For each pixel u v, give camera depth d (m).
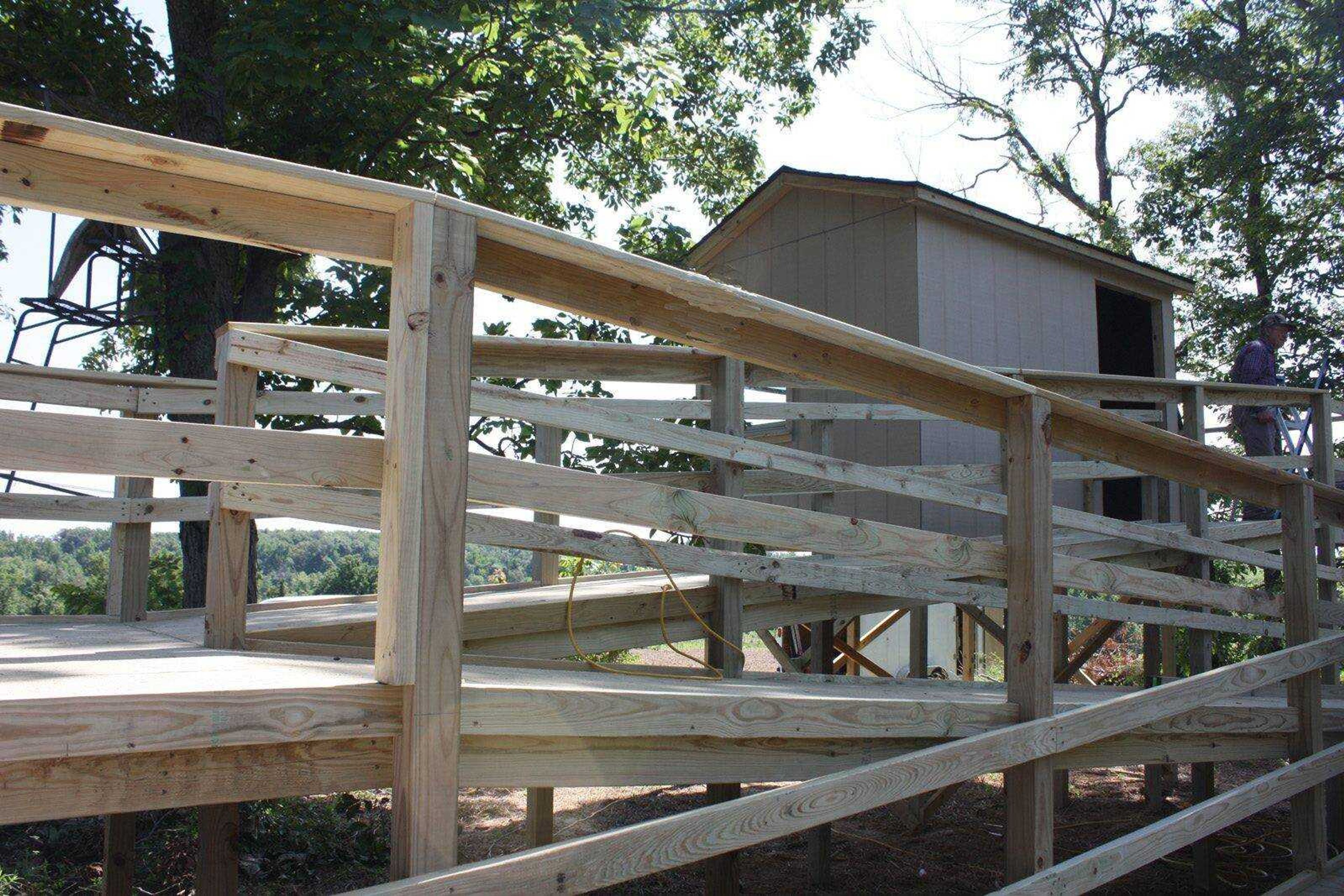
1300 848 4.38
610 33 9.73
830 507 5.91
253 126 9.23
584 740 2.36
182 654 2.79
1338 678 6.28
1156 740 3.85
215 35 9.07
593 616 4.46
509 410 3.67
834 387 2.98
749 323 2.74
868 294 9.20
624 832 2.17
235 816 3.85
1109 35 22.89
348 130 9.03
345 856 6.35
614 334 10.55
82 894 5.38
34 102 8.89
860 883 6.56
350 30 8.12
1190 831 3.61
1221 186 21.22
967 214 8.94
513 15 9.15
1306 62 20.12
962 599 4.99
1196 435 7.13
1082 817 8.29
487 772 2.20
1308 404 7.83
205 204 1.81
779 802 2.47
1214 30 21.33
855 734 2.75
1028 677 3.14
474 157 10.15
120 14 9.27
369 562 35.06
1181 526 7.18
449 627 1.94
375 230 1.99
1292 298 20.86
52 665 2.30
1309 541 4.46
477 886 1.91
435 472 1.93
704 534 2.62
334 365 3.39
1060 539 6.64
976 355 9.09
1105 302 13.38
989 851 7.28
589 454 9.62
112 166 1.73
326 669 2.29
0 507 4.38
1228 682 3.84
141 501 4.74
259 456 2.00
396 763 1.92
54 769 1.68
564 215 13.66
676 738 2.56
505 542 3.56
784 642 9.42
